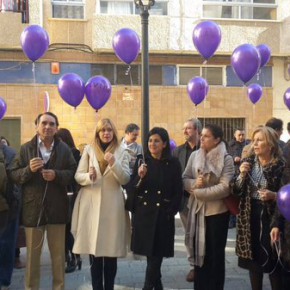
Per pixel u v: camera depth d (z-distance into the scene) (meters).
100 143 4.65
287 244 3.81
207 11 13.95
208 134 4.51
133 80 13.66
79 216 4.60
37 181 4.49
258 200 4.07
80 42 13.39
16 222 5.15
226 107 13.91
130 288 5.20
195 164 4.59
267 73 14.16
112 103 13.44
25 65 13.09
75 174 4.64
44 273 5.79
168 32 13.42
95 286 4.61
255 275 4.14
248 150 4.31
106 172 4.56
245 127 14.02
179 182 4.56
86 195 4.61
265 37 13.94
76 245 4.56
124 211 4.65
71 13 13.48
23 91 13.09
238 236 4.19
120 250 4.55
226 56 13.89
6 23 12.74
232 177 4.38
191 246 4.46
